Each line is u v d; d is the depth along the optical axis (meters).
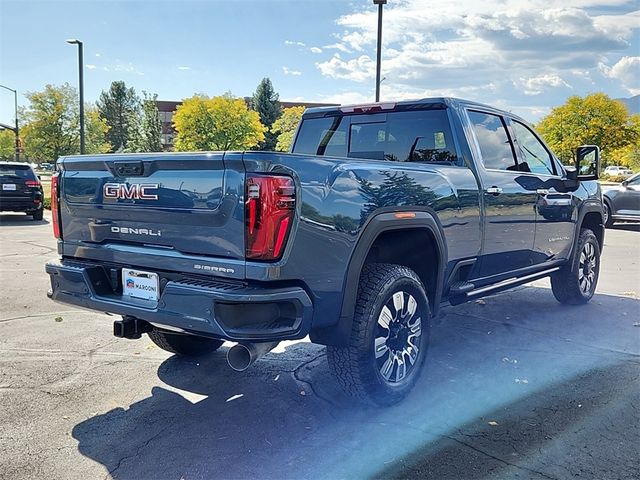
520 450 2.93
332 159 3.04
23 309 5.79
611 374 4.00
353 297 3.09
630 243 11.42
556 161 5.55
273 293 2.70
